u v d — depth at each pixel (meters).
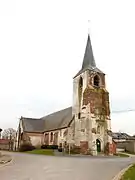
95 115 39.16
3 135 88.44
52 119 54.69
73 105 43.47
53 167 16.64
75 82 45.09
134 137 70.81
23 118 57.03
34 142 52.31
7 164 18.08
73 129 41.12
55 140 46.47
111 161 22.58
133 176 11.93
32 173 13.54
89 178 12.05
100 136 38.56
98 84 42.25
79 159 24.61
